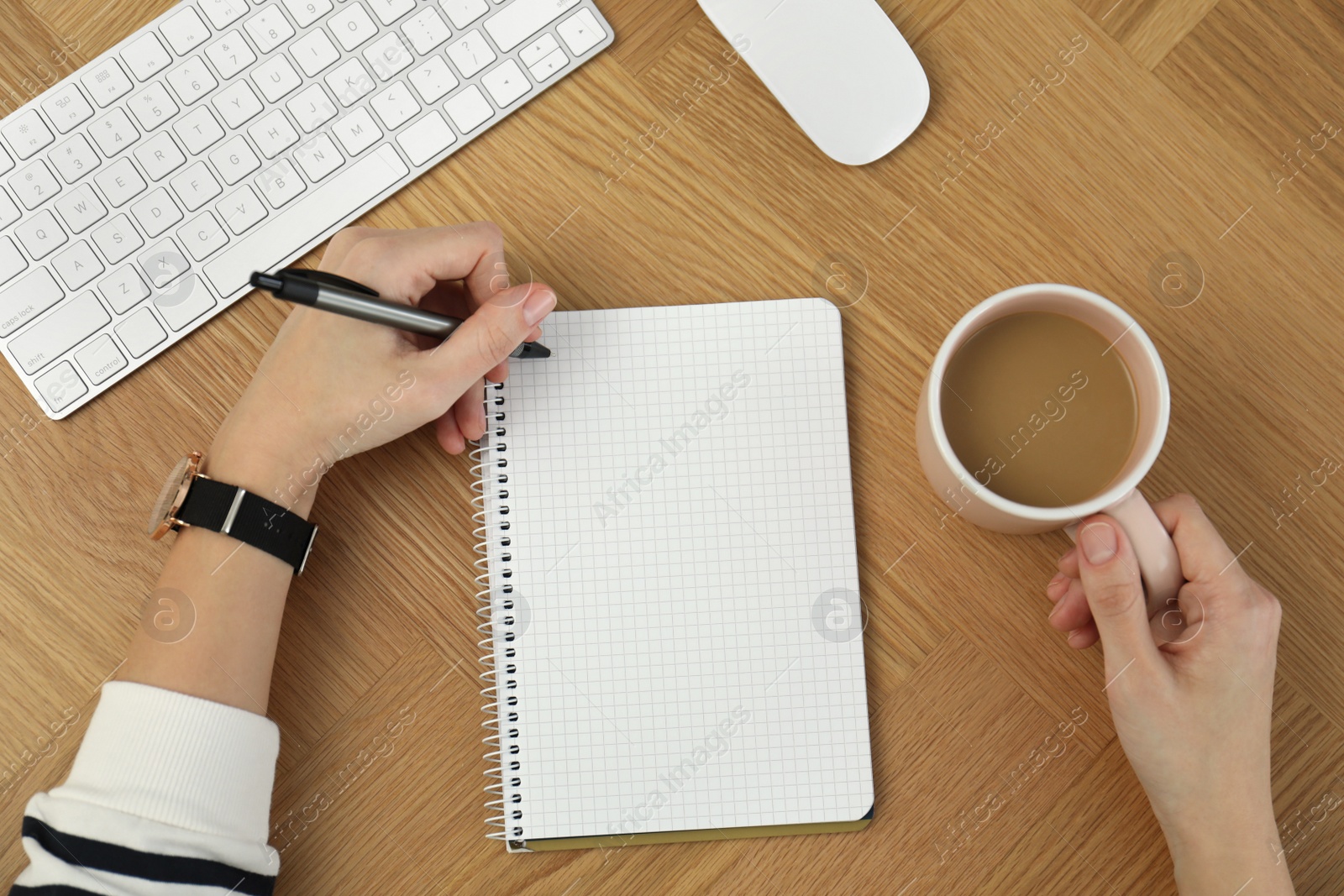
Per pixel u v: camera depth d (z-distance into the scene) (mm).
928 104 657
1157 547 548
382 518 649
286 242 645
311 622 639
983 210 663
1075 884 614
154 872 537
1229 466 646
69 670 635
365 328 610
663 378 647
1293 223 657
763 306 652
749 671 626
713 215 668
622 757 619
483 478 641
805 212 667
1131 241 660
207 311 642
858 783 618
